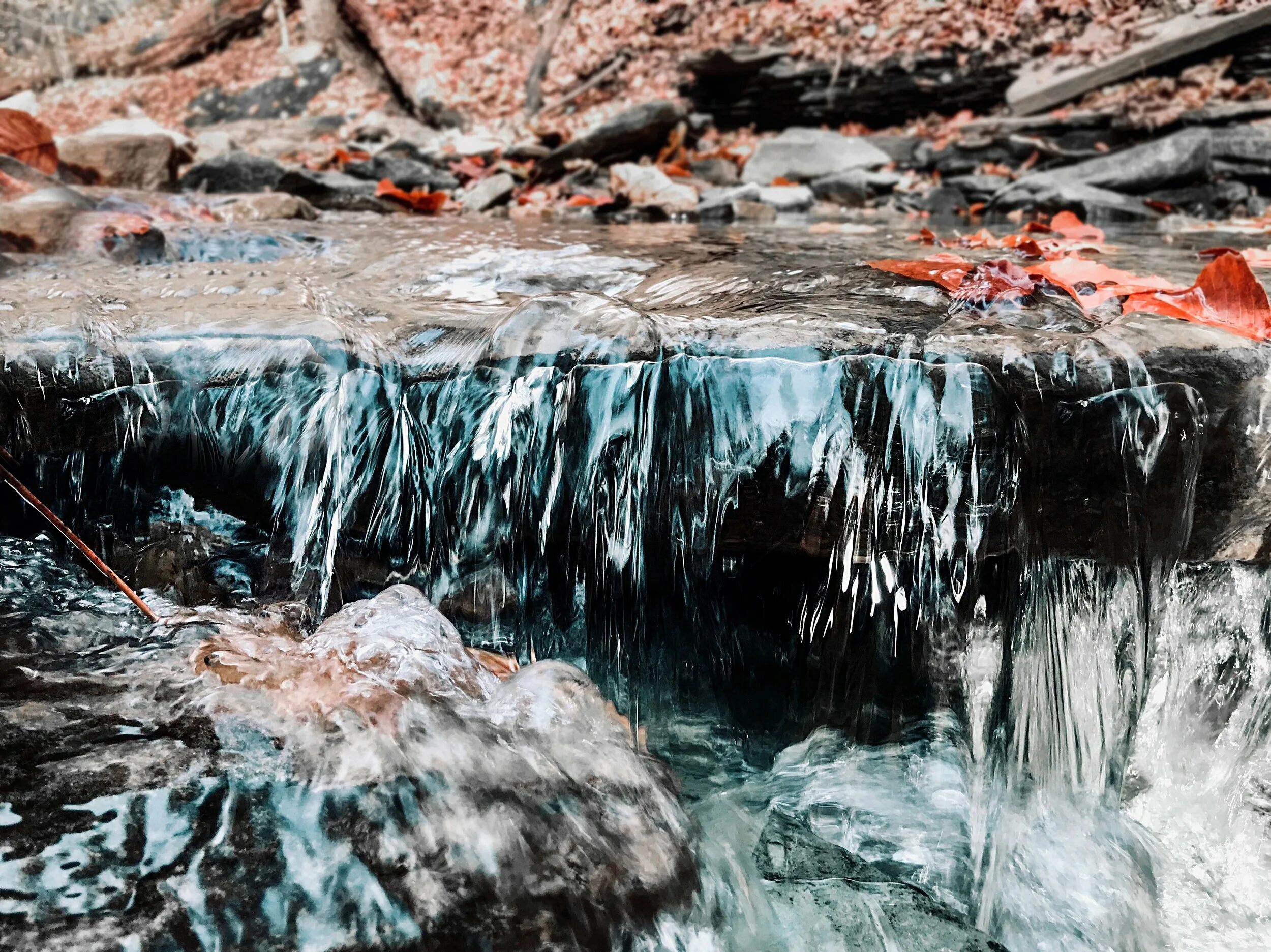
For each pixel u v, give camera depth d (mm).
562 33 9039
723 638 1832
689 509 1740
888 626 1727
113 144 4898
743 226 4270
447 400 1767
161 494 1857
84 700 1415
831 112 8281
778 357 1673
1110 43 7320
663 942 1398
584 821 1430
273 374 1781
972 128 7605
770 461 1690
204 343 1790
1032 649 1759
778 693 1860
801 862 1727
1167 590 1823
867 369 1646
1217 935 1767
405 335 1861
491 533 1825
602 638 1857
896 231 4074
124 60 9922
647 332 1738
